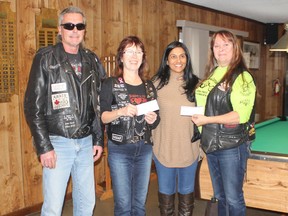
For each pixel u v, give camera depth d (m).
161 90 2.51
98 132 2.34
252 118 2.32
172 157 2.48
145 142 2.32
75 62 2.19
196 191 2.96
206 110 2.26
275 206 2.73
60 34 2.22
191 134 2.49
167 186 2.57
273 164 2.69
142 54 2.33
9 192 3.32
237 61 2.21
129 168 2.33
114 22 4.29
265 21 7.49
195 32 5.46
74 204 2.33
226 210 2.44
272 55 7.82
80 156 2.21
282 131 3.70
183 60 2.48
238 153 2.24
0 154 3.22
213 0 5.24
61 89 2.12
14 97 3.29
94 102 2.24
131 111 2.17
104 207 3.59
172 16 5.19
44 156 2.07
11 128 3.29
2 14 3.13
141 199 2.40
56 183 2.15
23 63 3.33
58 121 2.12
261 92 7.82
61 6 3.62
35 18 3.39
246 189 2.81
